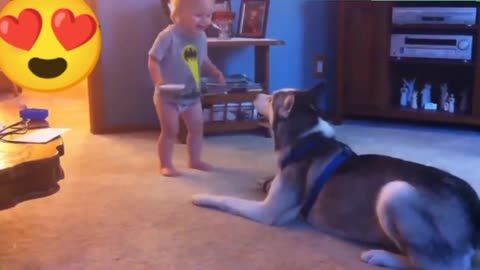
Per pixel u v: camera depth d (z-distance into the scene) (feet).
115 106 12.28
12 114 6.08
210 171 9.42
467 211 5.51
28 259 6.07
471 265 5.89
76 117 13.87
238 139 11.81
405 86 13.44
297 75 13.93
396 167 6.09
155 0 12.32
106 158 10.16
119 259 6.09
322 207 6.65
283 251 6.31
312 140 6.84
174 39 9.14
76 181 8.79
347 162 6.56
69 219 7.22
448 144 11.23
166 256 6.16
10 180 3.86
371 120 13.89
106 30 11.95
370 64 13.15
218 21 12.10
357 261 6.08
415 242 5.51
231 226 7.00
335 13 14.02
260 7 12.42
